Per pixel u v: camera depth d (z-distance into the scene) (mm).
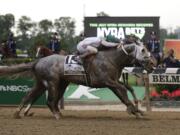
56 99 15289
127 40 14930
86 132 12016
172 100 19391
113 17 31953
